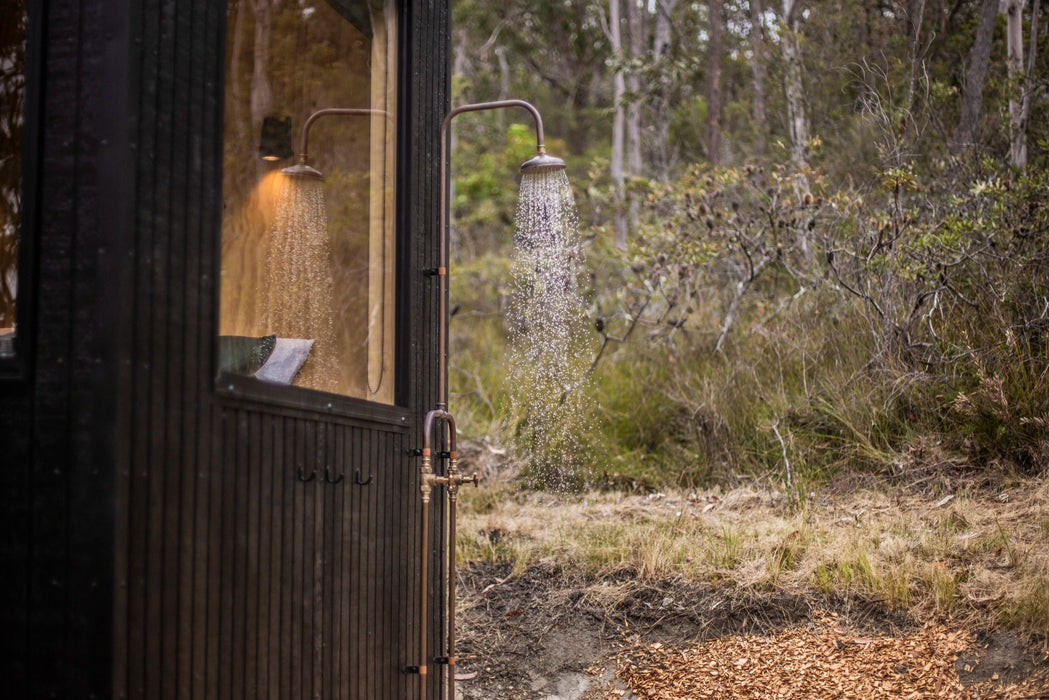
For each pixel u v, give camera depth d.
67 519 1.78
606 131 16.91
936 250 5.61
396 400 3.18
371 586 2.83
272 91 2.65
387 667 2.95
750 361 6.25
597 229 7.68
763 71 9.04
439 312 3.36
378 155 3.18
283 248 2.70
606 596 4.38
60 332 1.81
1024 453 4.90
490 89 15.53
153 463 1.85
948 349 5.41
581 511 5.34
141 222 1.84
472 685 4.11
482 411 6.95
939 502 4.72
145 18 1.87
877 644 3.79
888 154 6.09
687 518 5.01
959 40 7.41
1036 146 6.35
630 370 6.77
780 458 5.55
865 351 5.82
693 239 6.79
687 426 6.07
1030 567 3.88
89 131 1.82
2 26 2.05
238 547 2.11
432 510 3.44
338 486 2.61
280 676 2.28
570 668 4.11
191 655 1.94
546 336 6.32
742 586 4.21
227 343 2.33
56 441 1.80
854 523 4.62
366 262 3.09
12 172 2.02
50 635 1.77
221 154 2.13
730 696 3.71
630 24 11.02
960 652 3.64
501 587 4.61
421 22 3.40
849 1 7.73
